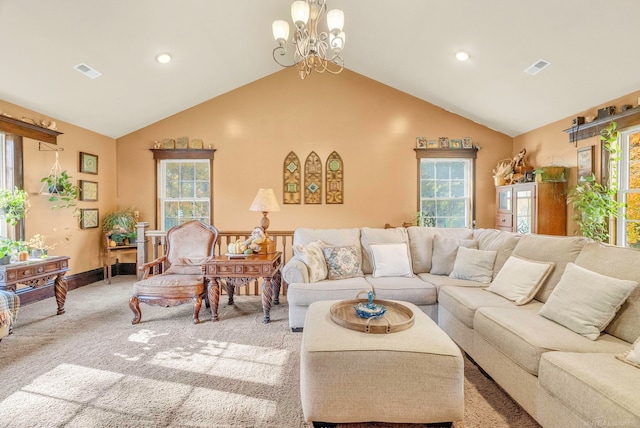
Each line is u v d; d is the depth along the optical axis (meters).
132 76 4.18
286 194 5.57
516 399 1.80
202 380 2.13
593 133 3.76
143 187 5.59
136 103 4.82
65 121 4.55
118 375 2.18
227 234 4.16
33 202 4.06
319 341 1.74
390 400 1.64
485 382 2.14
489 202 5.56
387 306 2.31
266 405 1.86
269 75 5.55
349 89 5.55
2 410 1.80
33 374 2.19
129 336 2.86
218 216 5.59
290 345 2.68
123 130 5.41
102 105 4.54
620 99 3.45
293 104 5.55
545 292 2.33
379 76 5.33
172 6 3.29
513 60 3.61
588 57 3.11
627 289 1.71
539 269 2.39
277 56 5.05
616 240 3.53
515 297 2.40
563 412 1.45
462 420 1.68
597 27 2.75
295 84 5.55
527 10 2.89
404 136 5.55
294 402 1.89
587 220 3.61
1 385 2.05
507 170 5.08
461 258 3.24
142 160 5.58
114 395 1.95
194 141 5.54
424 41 3.90
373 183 5.57
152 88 4.60
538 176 4.14
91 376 2.17
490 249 3.20
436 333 1.84
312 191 5.56
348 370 1.64
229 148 5.57
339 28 2.32
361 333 1.83
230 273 3.24
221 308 3.67
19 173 3.86
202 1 3.37
